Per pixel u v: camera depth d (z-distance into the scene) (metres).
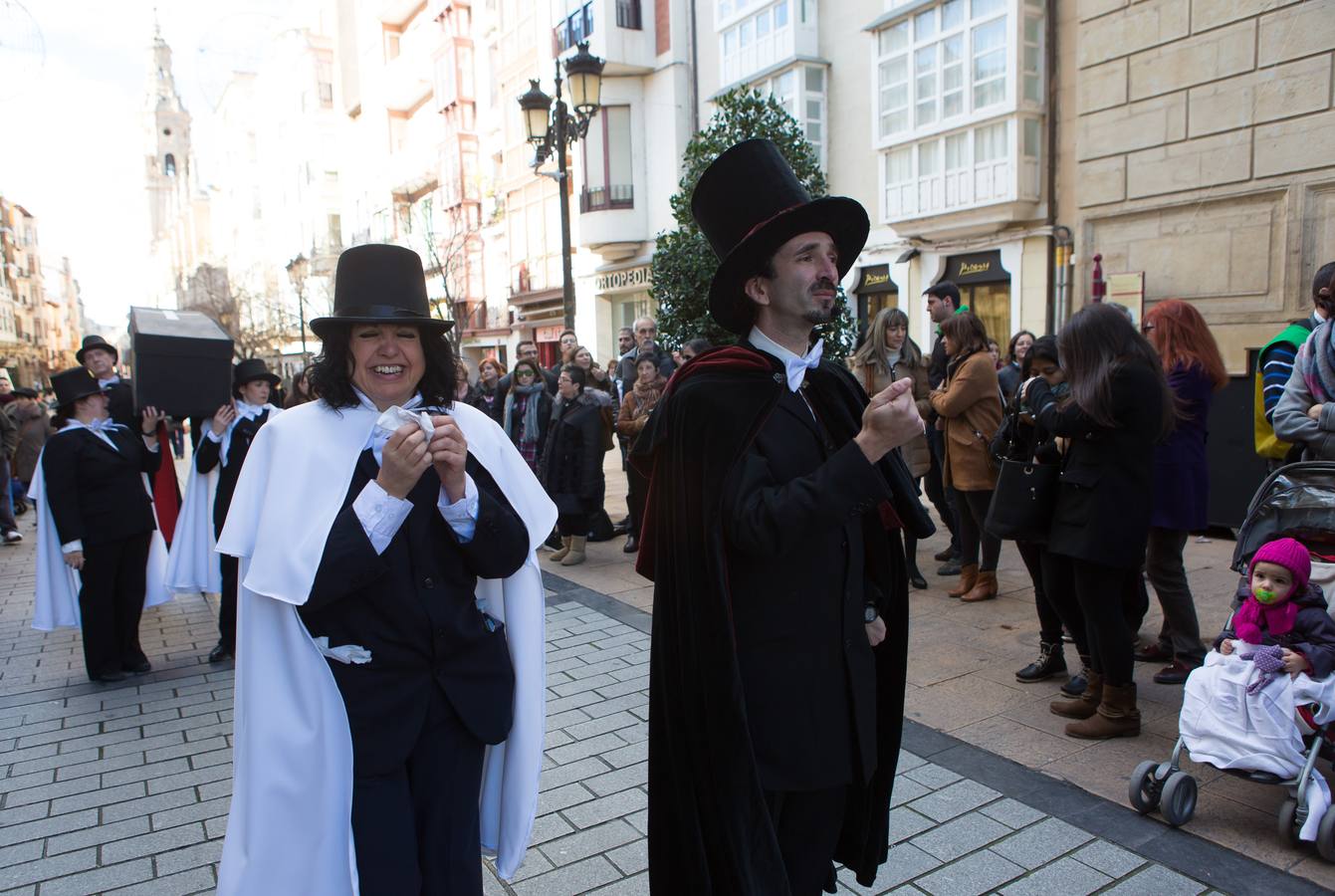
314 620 1.74
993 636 4.81
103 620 4.78
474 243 28.78
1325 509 3.06
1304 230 8.02
